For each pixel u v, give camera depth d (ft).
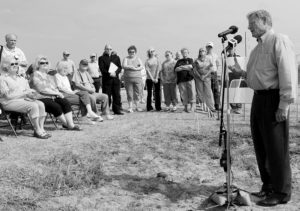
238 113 40.34
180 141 27.63
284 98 15.15
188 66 41.70
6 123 33.81
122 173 21.48
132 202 17.48
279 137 15.97
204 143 27.14
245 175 21.63
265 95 15.93
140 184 19.80
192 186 19.74
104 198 17.88
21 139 27.27
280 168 16.26
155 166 22.80
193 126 32.35
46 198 17.44
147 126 32.96
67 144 26.08
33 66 31.24
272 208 16.55
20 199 17.11
